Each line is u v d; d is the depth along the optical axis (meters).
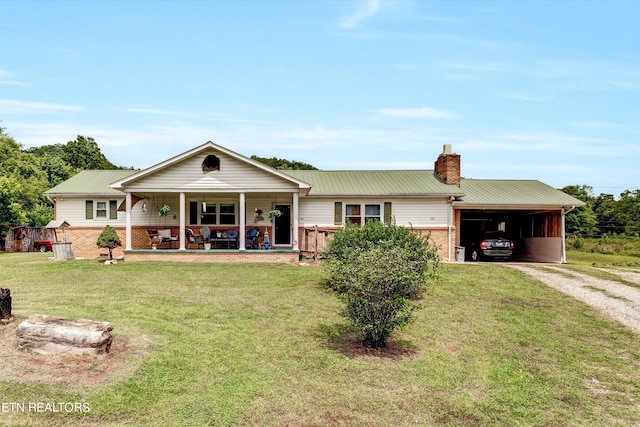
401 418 6.08
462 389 7.09
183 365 7.12
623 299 13.11
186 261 18.19
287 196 21.06
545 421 6.24
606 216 47.47
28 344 6.84
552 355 8.84
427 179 23.77
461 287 14.00
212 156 19.27
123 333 8.16
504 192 23.17
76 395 5.88
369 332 8.70
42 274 15.22
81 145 63.34
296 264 17.67
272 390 6.58
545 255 23.25
